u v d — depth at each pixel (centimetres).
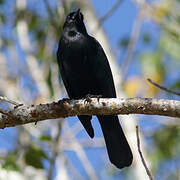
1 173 1106
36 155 1104
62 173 1108
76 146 1197
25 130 1238
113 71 1253
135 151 1151
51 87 1266
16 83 1345
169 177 1285
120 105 848
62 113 877
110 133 1053
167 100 827
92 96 942
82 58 1077
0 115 879
